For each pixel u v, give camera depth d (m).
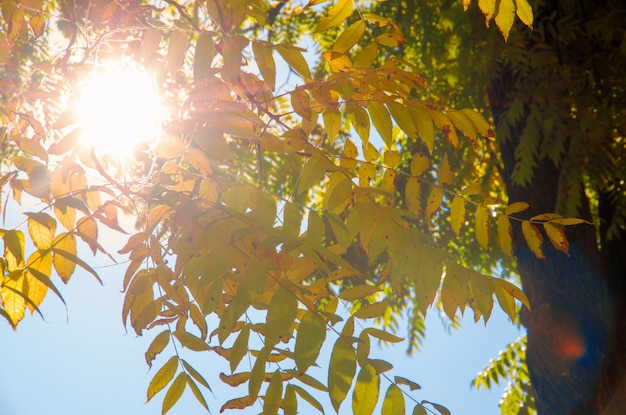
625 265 4.08
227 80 1.71
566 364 3.72
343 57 1.85
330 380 1.62
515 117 4.21
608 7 4.38
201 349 1.77
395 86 1.82
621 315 3.85
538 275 3.92
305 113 1.78
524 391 5.60
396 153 1.88
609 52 4.36
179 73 2.25
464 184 5.52
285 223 1.68
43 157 1.74
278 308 1.59
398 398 1.68
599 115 4.09
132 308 1.76
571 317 3.76
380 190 1.79
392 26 1.83
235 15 1.71
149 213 1.70
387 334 1.69
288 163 1.85
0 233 1.62
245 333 1.69
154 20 1.81
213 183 1.74
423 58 5.51
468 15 4.83
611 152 4.04
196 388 1.76
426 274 1.75
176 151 1.69
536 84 4.24
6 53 1.87
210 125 1.67
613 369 3.66
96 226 1.71
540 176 4.18
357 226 1.77
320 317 1.60
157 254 1.73
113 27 1.92
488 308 1.75
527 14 1.82
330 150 4.14
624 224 4.04
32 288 1.67
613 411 3.61
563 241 1.88
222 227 1.64
